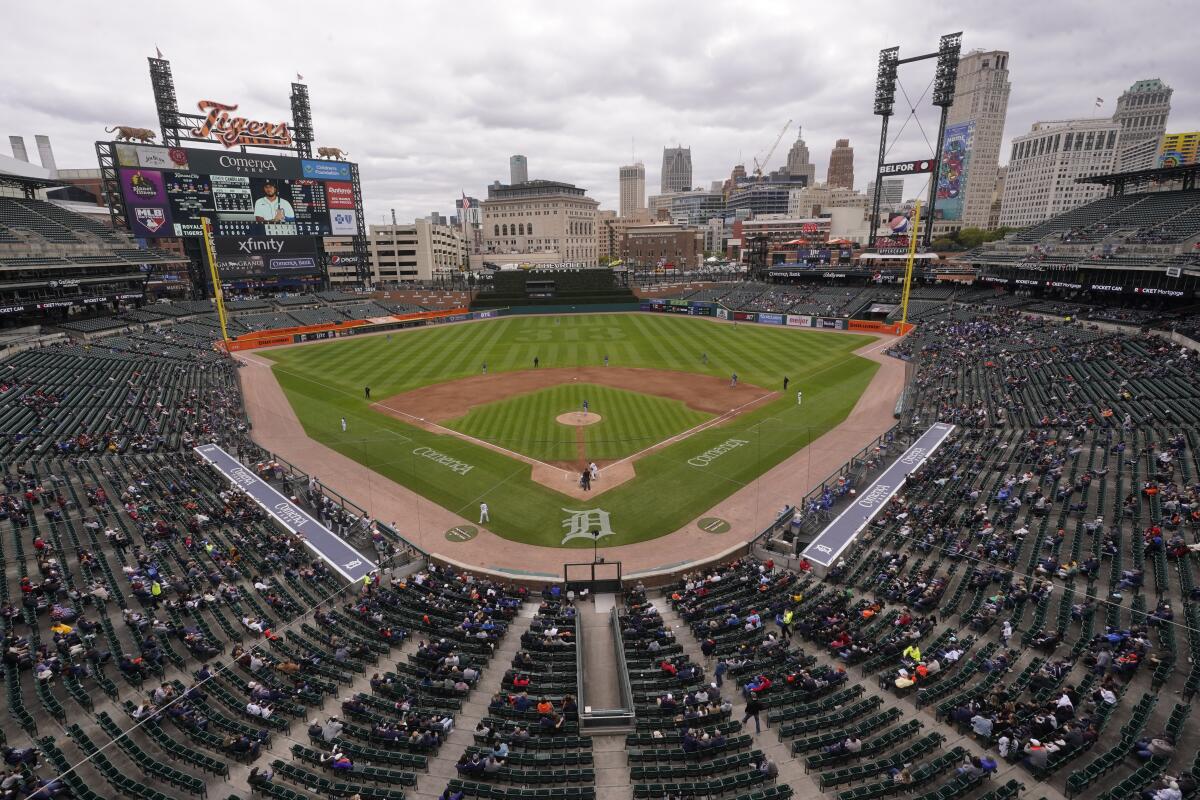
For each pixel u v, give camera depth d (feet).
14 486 101.24
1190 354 156.56
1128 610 66.33
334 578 84.28
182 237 299.17
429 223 509.76
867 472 117.50
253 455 127.95
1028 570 76.48
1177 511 83.82
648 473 122.21
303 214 334.44
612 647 69.36
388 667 64.85
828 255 375.25
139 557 80.74
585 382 197.06
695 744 51.70
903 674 58.39
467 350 257.14
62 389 158.40
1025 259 256.11
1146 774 45.16
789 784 49.49
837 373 204.03
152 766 49.42
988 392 159.12
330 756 51.42
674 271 547.08
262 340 269.03
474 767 49.98
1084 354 174.40
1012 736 50.16
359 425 154.30
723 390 184.44
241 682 60.54
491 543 96.84
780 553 90.07
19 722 53.88
